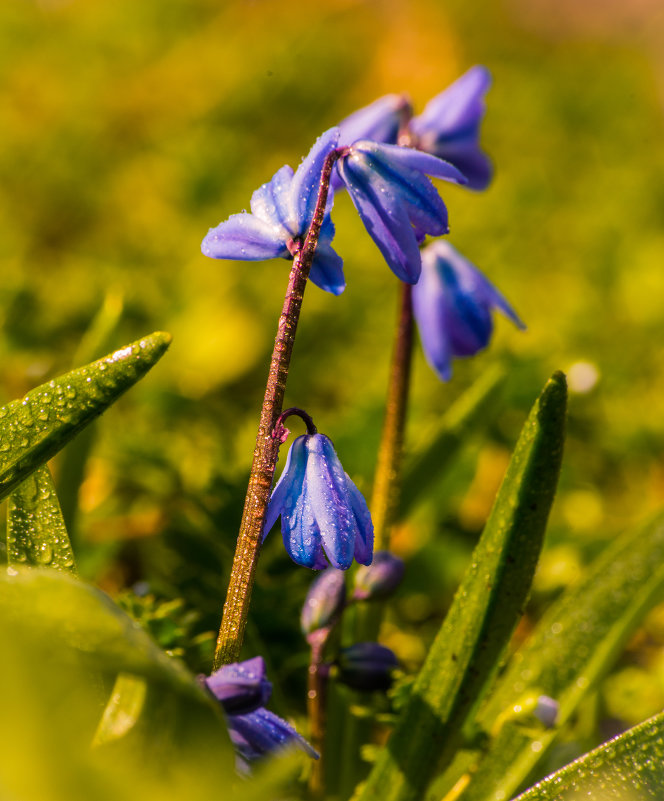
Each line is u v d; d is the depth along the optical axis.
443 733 0.32
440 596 0.43
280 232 0.30
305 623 0.33
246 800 0.27
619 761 0.30
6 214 0.73
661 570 0.35
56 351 0.51
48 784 0.27
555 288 0.69
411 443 0.46
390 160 0.30
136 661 0.27
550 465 0.31
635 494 0.51
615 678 0.40
